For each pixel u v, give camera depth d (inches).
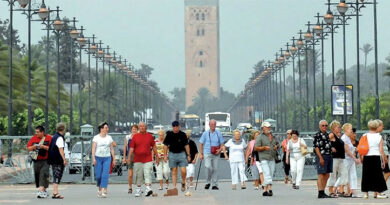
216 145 4106.8
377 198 3275.1
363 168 3280.0
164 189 4197.8
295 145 4173.2
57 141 3449.8
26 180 4800.7
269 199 3321.9
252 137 4146.2
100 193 3572.8
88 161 4975.4
